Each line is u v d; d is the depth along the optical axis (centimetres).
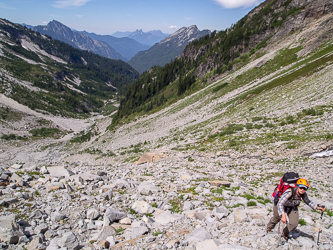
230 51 9950
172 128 5725
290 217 562
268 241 583
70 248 587
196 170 1747
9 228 597
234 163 1906
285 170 1523
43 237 646
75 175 1327
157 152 2786
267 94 4341
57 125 13475
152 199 978
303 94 3350
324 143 1755
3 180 1015
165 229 709
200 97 7612
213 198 1003
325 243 569
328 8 7231
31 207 807
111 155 4525
